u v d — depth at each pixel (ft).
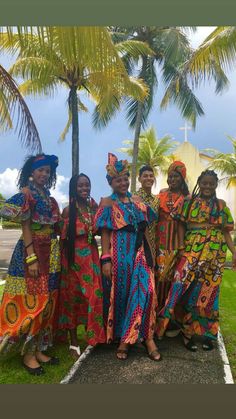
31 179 11.16
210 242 12.28
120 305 11.76
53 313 11.57
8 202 10.57
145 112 58.49
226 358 11.65
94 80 25.46
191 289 12.32
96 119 53.16
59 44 12.21
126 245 11.69
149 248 12.08
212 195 12.30
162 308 12.97
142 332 11.35
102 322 11.85
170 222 12.94
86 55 12.35
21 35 12.41
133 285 11.48
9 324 10.92
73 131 37.99
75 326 12.15
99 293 11.85
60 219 11.77
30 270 10.70
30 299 10.81
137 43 41.22
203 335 12.24
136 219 11.78
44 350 11.71
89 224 11.93
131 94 35.22
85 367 10.93
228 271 31.65
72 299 12.09
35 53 27.61
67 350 12.44
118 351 11.60
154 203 13.06
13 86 19.74
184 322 12.55
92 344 11.67
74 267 11.91
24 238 10.79
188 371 10.72
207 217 12.23
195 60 23.95
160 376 10.43
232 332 14.48
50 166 11.17
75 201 11.91
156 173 89.10
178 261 12.73
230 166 72.08
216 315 12.35
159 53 53.57
